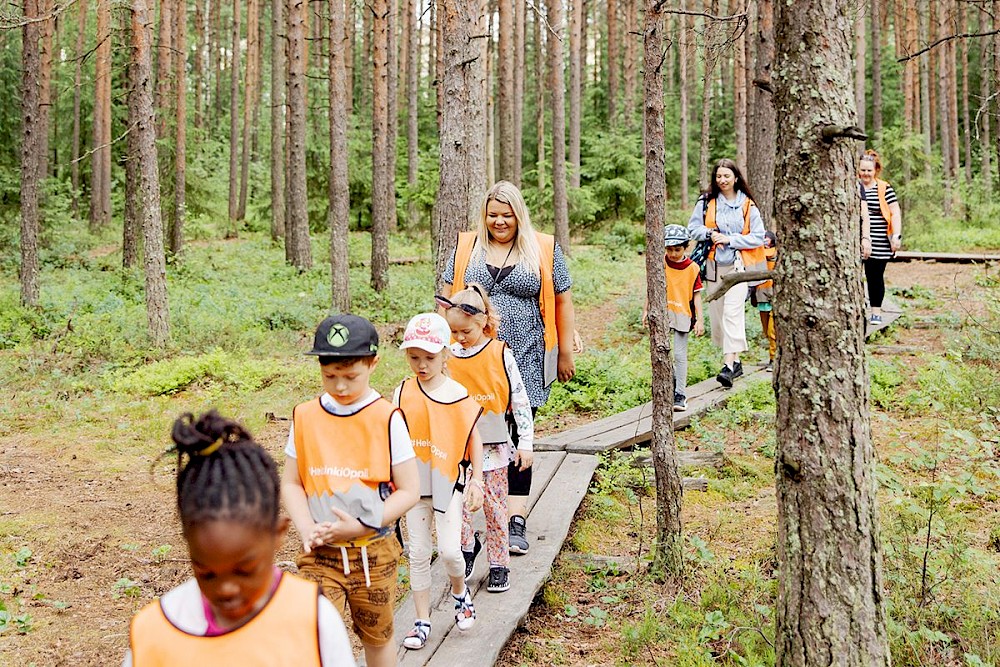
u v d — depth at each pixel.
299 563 3.01
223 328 13.27
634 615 4.41
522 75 28.20
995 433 6.72
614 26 33.22
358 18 40.75
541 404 4.72
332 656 1.58
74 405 9.59
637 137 28.69
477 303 4.17
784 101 2.99
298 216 20.05
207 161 33.75
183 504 1.43
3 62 23.28
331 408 2.96
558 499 5.71
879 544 3.07
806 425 3.04
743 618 4.19
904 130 24.84
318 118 26.31
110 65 23.38
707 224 8.30
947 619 4.12
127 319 13.72
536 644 4.16
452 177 8.34
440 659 3.64
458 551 3.78
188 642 1.54
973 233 22.17
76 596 4.91
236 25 31.39
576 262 20.53
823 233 2.95
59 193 26.41
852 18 2.99
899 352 9.63
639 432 7.20
